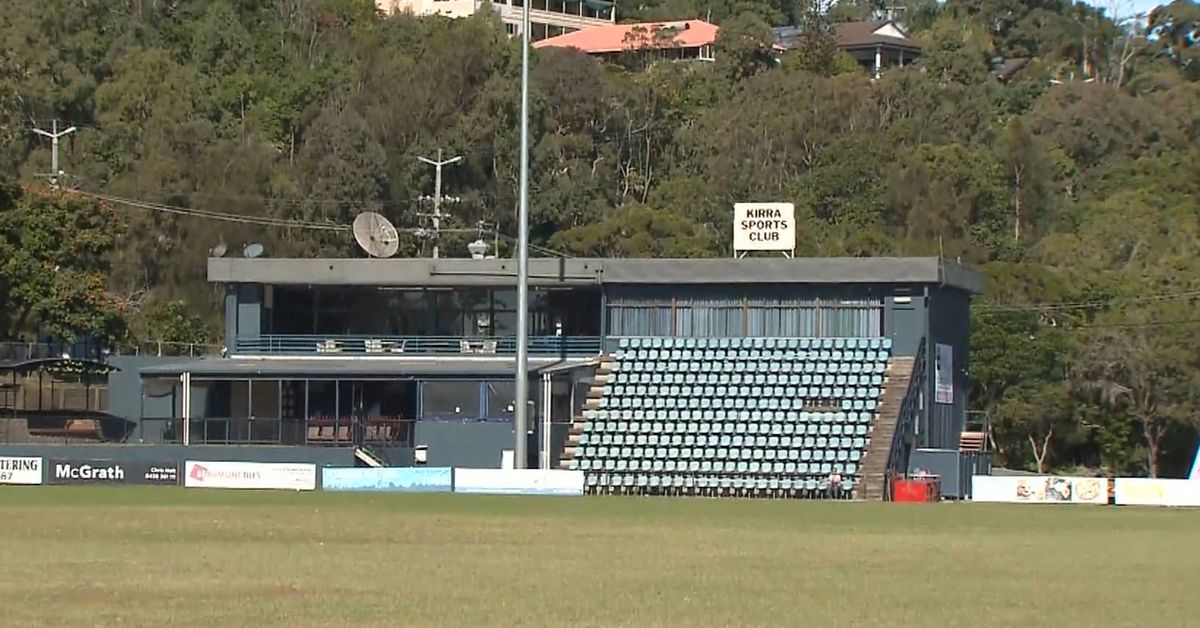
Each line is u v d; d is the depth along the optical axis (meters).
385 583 79.19
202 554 94.19
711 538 113.00
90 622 64.56
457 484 187.75
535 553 97.44
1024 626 66.25
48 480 191.62
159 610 68.25
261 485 188.62
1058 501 183.75
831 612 69.94
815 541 111.38
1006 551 104.44
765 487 199.38
